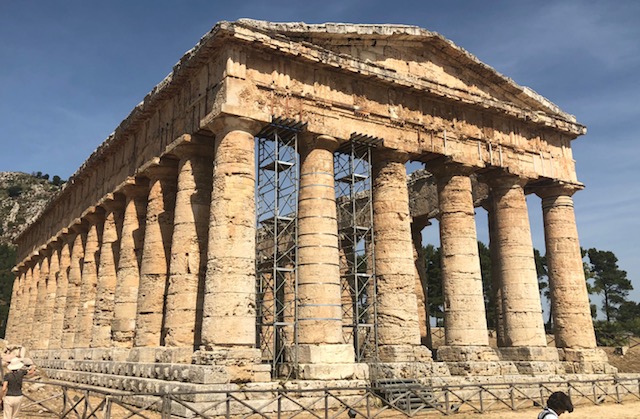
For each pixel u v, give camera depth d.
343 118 24.77
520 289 28.23
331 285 22.66
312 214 23.33
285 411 18.11
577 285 30.30
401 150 26.03
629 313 70.44
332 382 20.55
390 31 26.00
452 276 26.81
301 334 22.27
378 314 24.77
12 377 15.14
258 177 25.12
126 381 22.44
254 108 22.23
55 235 43.22
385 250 25.20
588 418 19.47
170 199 26.69
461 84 29.05
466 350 25.42
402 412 18.67
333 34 24.52
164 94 26.33
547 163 31.56
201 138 24.05
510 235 29.14
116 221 32.03
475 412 19.67
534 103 31.56
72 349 32.94
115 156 33.12
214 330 19.84
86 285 34.25
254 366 19.53
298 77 23.89
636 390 28.53
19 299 57.25
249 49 22.70
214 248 20.78
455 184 27.97
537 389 25.16
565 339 29.56
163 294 25.28
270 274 29.52
